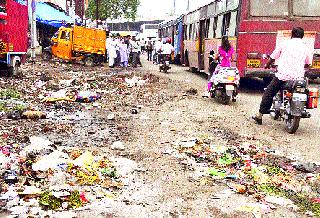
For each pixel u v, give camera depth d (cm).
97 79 1617
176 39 2825
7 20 1359
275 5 1284
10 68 1464
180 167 545
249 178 515
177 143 664
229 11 1390
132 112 939
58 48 2372
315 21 1284
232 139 716
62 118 849
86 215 396
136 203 429
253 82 1730
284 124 870
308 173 549
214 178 507
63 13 3531
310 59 803
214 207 425
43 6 3222
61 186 452
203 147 643
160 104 1084
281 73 798
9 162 519
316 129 830
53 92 1212
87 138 689
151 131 752
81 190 451
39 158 537
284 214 416
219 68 1131
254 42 1295
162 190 465
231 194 460
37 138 639
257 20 1284
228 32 1402
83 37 2325
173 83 1598
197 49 1978
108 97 1182
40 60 2414
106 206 417
